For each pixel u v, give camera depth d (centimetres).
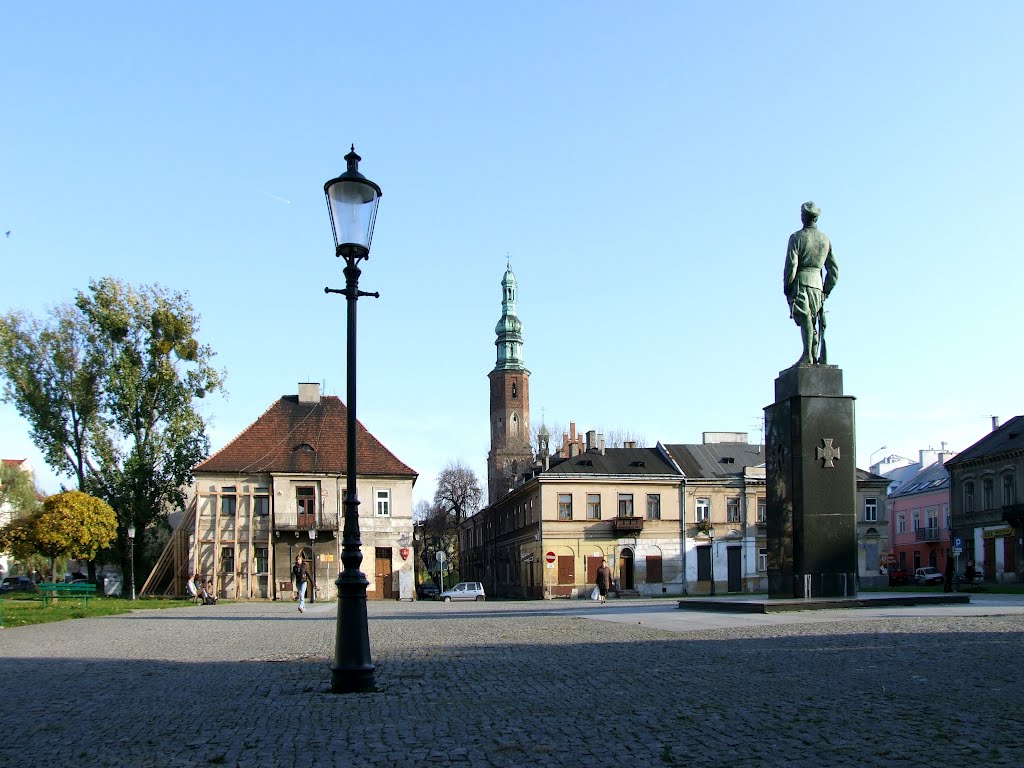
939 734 784
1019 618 1980
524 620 2544
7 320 5459
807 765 693
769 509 2473
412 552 6031
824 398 2355
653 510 6700
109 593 6169
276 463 5934
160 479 5647
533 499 6906
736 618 2153
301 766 731
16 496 6309
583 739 807
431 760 741
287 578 5812
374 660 1491
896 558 8781
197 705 1057
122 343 5609
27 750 816
